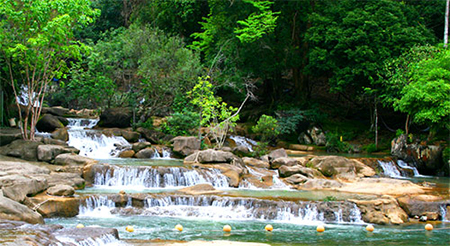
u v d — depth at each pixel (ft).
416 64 84.94
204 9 125.29
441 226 44.34
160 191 54.39
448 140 86.33
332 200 48.85
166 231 38.88
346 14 103.65
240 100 118.32
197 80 92.32
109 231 33.47
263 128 86.17
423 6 112.57
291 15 112.06
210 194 51.80
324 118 109.60
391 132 104.32
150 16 128.47
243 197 49.42
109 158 74.84
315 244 35.81
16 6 64.64
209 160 68.08
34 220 37.24
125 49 93.35
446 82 77.25
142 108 95.40
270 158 75.72
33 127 66.90
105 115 90.74
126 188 56.39
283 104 114.01
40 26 64.64
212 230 39.91
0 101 72.90
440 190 58.59
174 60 93.20
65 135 76.23
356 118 116.26
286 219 46.03
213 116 81.66
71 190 46.91
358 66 98.12
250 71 107.65
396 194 54.13
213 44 112.68
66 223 40.81
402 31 97.09
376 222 45.09
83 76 94.68
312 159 71.61
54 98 116.47
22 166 50.52
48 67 70.64
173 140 82.58
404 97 79.46
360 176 70.54
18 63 72.64
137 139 84.69
